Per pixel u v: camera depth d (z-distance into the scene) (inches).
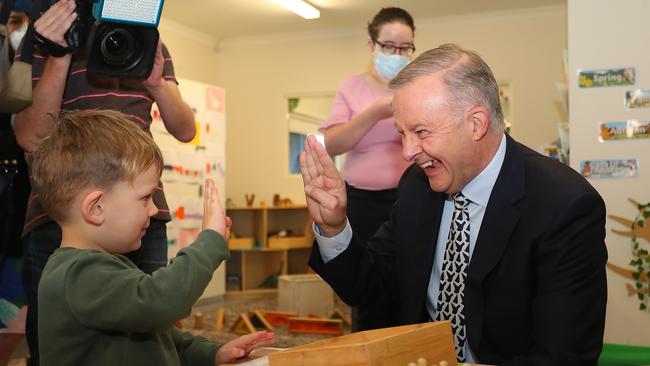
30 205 58.2
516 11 233.6
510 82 235.6
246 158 270.8
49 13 57.0
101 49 58.3
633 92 109.3
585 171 111.4
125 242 41.6
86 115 43.1
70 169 40.0
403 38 94.7
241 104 272.4
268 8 231.1
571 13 112.4
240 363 41.8
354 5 227.3
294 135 267.9
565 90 123.8
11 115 67.9
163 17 239.5
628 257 108.7
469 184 49.1
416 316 52.2
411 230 54.4
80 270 37.6
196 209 203.3
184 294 37.8
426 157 47.0
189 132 71.9
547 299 44.7
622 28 110.0
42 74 61.5
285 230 258.4
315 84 261.7
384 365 33.2
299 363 33.7
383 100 87.0
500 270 47.2
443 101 45.4
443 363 33.8
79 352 37.9
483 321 47.8
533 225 46.4
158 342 41.7
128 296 36.5
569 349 43.1
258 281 255.9
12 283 80.4
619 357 90.4
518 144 52.4
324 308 188.5
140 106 64.3
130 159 40.6
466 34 241.0
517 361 43.6
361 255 53.8
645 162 108.7
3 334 80.7
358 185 94.7
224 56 274.4
